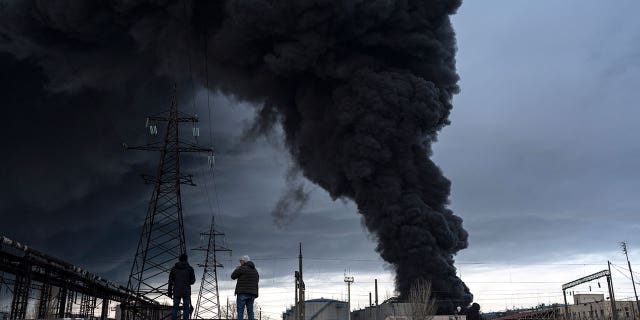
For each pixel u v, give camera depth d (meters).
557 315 71.44
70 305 28.88
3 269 19.34
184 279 12.23
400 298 50.12
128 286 31.83
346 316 55.81
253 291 10.50
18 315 19.47
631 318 73.38
